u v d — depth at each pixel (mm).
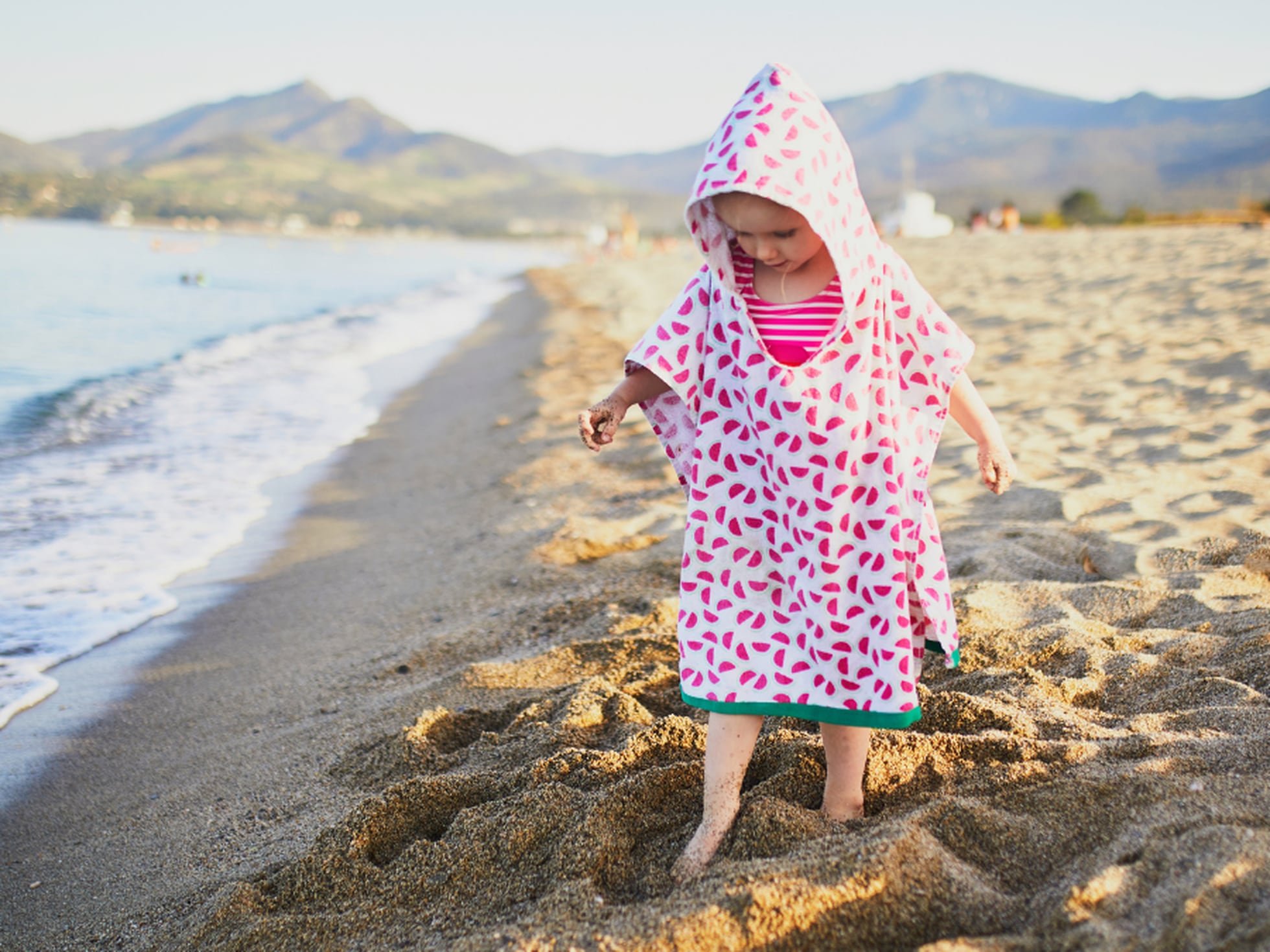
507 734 2562
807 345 1817
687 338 1948
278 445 7742
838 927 1532
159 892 2244
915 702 1828
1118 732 2123
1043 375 6672
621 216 40750
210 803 2631
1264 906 1326
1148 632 2777
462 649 3420
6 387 9984
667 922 1538
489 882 1884
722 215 1735
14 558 4930
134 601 4406
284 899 1979
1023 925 1486
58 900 2307
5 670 3686
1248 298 8805
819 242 1743
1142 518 3873
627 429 6703
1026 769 1934
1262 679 2416
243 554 5094
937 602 1863
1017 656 2688
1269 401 5312
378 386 11031
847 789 1909
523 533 4723
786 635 1883
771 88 1732
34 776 2943
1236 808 1620
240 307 22922
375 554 4977
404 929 1810
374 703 3074
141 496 6141
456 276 43562
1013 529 3811
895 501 1816
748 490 1908
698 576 1943
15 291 23734
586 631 3314
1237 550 3467
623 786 2027
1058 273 13016
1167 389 5867
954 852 1722
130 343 14711
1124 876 1492
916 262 17016
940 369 1852
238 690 3449
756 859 1755
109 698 3463
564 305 19719
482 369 11812
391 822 2115
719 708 1891
